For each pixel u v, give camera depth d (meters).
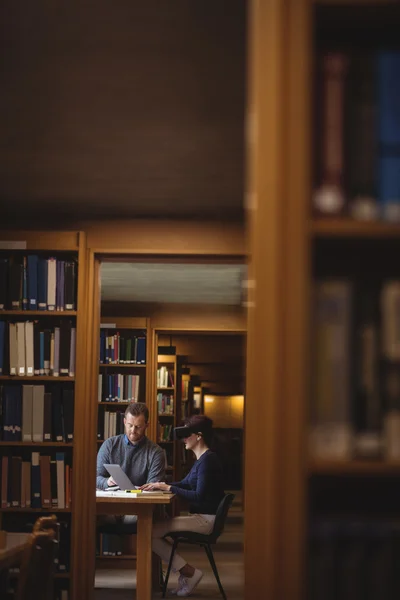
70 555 5.78
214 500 8.37
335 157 1.81
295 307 1.79
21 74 4.11
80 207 6.06
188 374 16.73
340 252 1.94
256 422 1.79
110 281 9.23
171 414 12.37
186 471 15.96
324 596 1.74
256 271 1.81
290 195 1.81
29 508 5.80
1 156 5.14
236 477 21.50
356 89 1.83
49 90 4.26
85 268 5.95
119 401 9.80
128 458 8.36
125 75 4.09
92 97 4.32
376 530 1.76
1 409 5.82
